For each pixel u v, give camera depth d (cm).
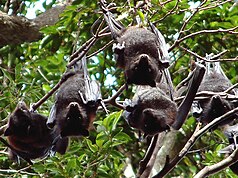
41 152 983
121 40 871
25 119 954
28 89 1262
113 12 1113
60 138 975
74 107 869
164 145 1280
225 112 1006
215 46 1485
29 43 1551
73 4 1338
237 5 1388
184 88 1077
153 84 834
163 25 1379
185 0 1263
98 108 1001
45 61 1428
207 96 1022
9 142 984
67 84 918
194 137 959
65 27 1364
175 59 1485
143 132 894
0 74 1501
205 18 1393
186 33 1397
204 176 962
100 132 1089
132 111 898
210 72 1078
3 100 1263
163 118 881
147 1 970
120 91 997
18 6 1559
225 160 971
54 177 1087
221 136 1226
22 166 1318
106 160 1132
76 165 1090
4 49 1523
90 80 916
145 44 855
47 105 1232
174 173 1534
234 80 1434
